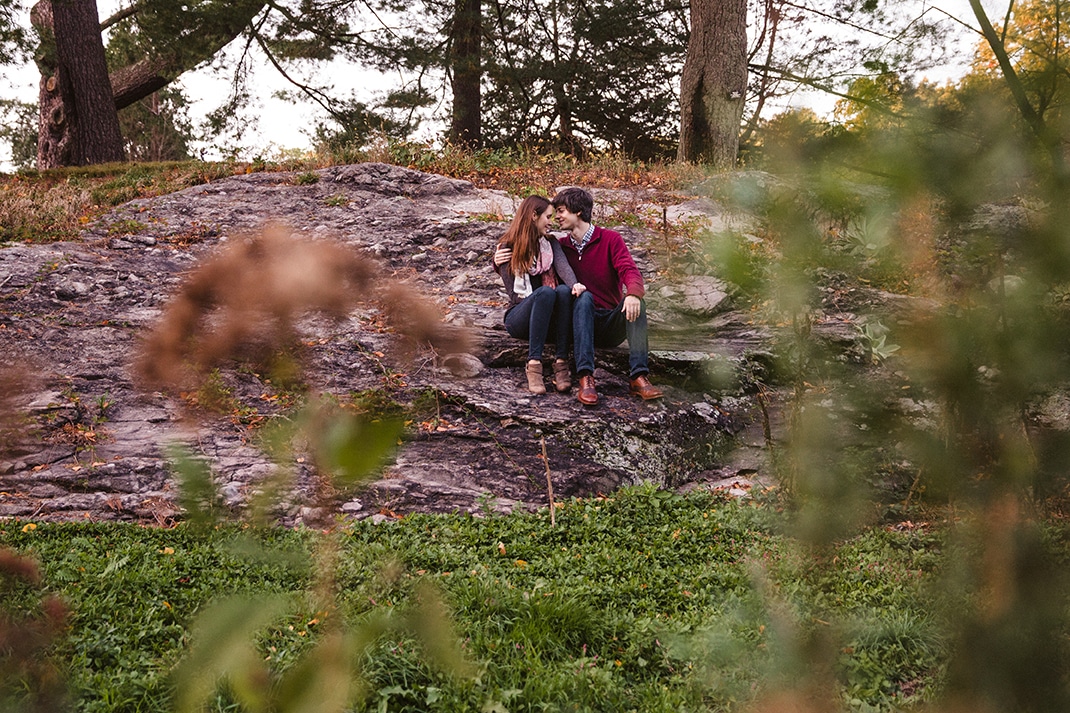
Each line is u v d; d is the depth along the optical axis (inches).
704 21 581.9
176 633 122.0
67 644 110.5
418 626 33.6
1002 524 30.4
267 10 886.4
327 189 435.5
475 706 102.3
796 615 38.1
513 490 205.6
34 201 402.3
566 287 248.1
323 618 31.1
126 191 445.1
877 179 32.0
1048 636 29.1
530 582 146.6
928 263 31.3
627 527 182.2
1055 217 29.5
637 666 120.3
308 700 28.3
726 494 205.2
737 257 34.1
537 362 247.3
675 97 1232.8
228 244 27.8
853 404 34.4
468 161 501.7
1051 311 30.0
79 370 240.4
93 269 316.2
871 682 109.9
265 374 28.4
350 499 192.9
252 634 29.0
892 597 121.0
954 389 31.2
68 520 181.9
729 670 52.8
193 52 843.4
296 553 31.7
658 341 259.0
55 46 798.5
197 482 30.0
